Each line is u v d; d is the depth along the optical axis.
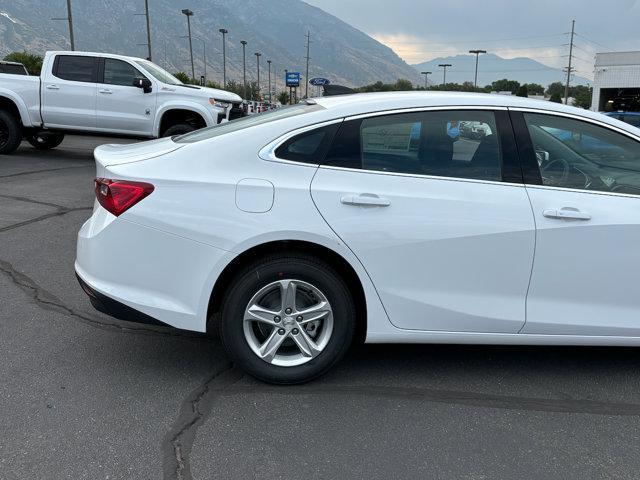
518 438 2.99
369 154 3.32
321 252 3.32
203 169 3.24
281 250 3.28
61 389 3.28
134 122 11.90
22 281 4.98
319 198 3.19
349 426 3.04
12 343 3.82
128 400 3.20
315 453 2.79
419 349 4.05
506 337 3.44
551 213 3.29
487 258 3.29
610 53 45.72
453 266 3.29
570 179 3.44
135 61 11.95
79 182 9.82
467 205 3.27
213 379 3.48
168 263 3.21
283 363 3.38
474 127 3.41
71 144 15.73
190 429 2.95
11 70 21.25
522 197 3.32
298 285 3.29
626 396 3.48
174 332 4.13
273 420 3.06
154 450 2.77
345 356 3.89
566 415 3.23
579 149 3.49
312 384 3.47
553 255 3.32
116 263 3.23
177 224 3.17
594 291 3.40
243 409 3.16
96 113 11.87
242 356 3.33
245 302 3.26
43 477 2.54
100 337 3.98
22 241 6.21
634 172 3.51
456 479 2.64
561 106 3.52
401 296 3.30
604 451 2.90
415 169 3.33
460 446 2.90
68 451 2.72
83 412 3.06
